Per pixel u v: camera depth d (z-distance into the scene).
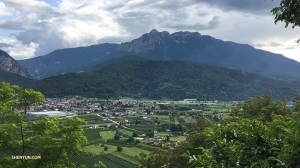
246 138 4.89
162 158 18.08
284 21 7.02
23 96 14.66
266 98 22.33
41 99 15.34
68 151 14.39
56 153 13.55
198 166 4.66
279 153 4.11
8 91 15.20
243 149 4.65
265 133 4.82
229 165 4.43
